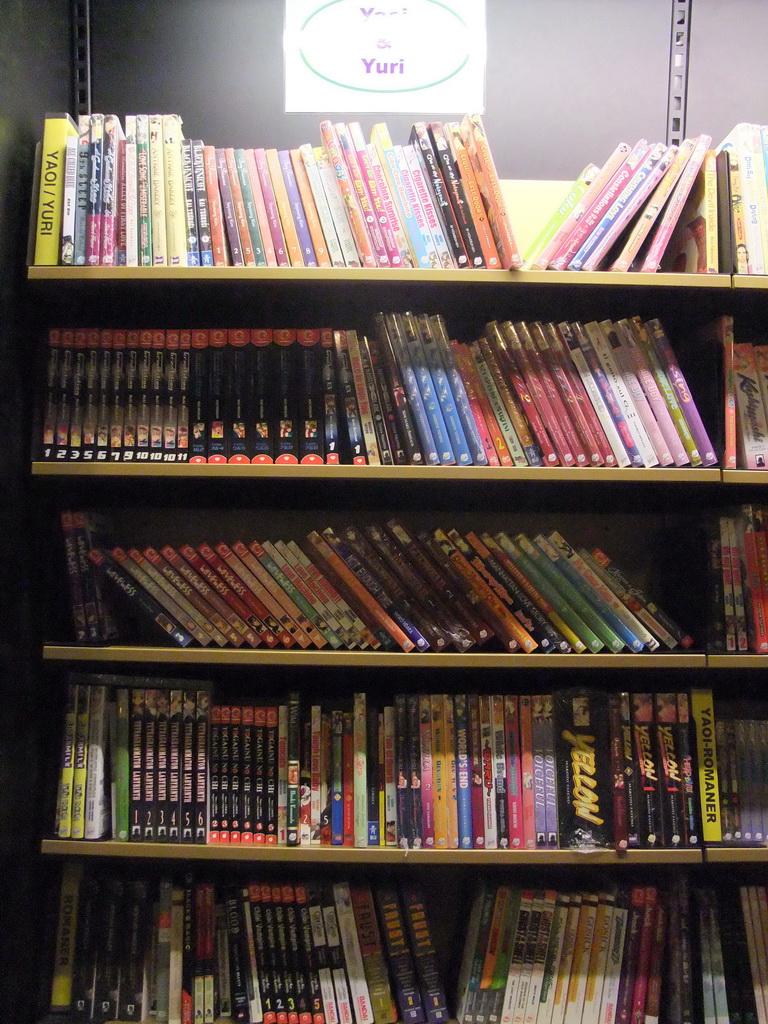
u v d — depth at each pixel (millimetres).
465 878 1441
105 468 1207
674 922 1241
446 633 1255
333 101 1508
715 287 1231
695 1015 1231
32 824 1250
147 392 1258
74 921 1270
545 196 1499
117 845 1202
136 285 1243
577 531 1544
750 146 1282
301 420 1264
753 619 1258
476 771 1237
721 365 1259
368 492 1378
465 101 1517
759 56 1537
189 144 1260
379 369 1277
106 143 1245
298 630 1262
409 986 1229
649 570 1536
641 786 1241
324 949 1231
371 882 1309
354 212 1236
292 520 1528
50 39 1366
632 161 1264
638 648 1264
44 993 1250
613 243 1285
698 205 1289
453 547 1287
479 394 1280
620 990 1233
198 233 1239
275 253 1244
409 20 1521
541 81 1526
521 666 1198
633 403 1271
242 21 1511
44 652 1207
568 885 1304
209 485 1315
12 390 1212
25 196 1261
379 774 1242
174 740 1242
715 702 1396
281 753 1240
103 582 1286
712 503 1481
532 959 1234
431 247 1240
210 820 1230
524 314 1414
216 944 1239
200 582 1271
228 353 1277
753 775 1264
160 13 1501
